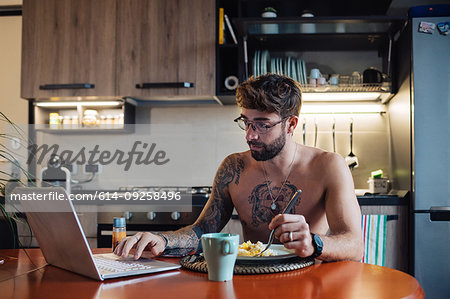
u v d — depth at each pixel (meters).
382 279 0.88
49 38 2.95
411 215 2.45
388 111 2.98
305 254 0.98
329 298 0.74
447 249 2.41
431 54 2.48
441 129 2.45
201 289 0.81
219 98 2.91
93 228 2.56
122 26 2.90
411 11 2.54
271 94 1.25
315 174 1.38
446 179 2.43
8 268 1.04
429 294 2.40
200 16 2.86
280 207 1.39
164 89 2.86
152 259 1.11
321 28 2.72
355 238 1.14
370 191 2.84
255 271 0.93
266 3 2.96
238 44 2.81
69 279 0.91
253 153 1.33
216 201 1.49
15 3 3.32
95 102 3.09
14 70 3.37
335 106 3.05
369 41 2.88
